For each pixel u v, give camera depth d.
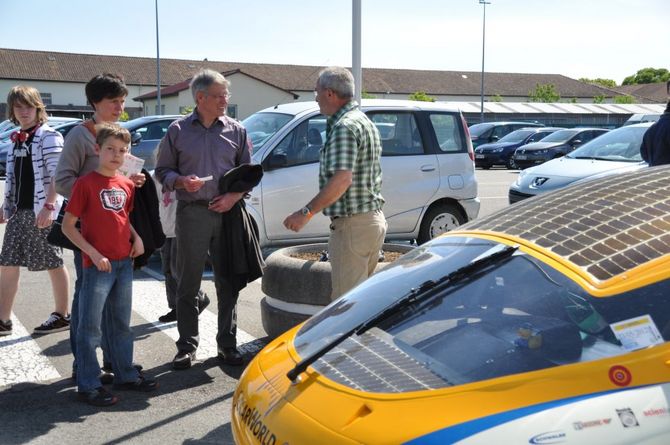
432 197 9.02
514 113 49.75
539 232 2.74
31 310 6.78
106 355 4.97
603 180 3.23
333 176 4.25
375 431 2.14
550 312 2.40
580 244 2.58
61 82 58.84
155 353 5.55
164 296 7.33
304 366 2.58
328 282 5.18
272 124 8.65
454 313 2.55
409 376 2.33
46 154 5.43
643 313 2.31
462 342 2.42
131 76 61.12
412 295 2.70
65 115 56.97
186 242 5.00
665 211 2.68
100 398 4.49
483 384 2.21
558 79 76.94
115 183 4.39
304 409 2.37
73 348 4.87
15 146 5.64
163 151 5.02
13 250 5.79
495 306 2.51
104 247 4.35
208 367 5.23
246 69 62.38
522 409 2.10
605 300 2.34
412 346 2.48
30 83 58.00
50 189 5.38
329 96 4.41
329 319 2.93
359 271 4.52
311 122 8.48
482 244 2.83
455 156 9.23
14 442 4.00
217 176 5.00
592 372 2.19
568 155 11.10
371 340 2.59
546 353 2.28
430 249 3.07
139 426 4.23
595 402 2.10
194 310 5.21
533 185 10.27
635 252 2.48
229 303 5.22
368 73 67.31
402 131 8.97
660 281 2.37
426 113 9.13
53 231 4.62
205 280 8.09
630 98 75.94
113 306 4.57
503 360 2.29
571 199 3.00
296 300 5.27
